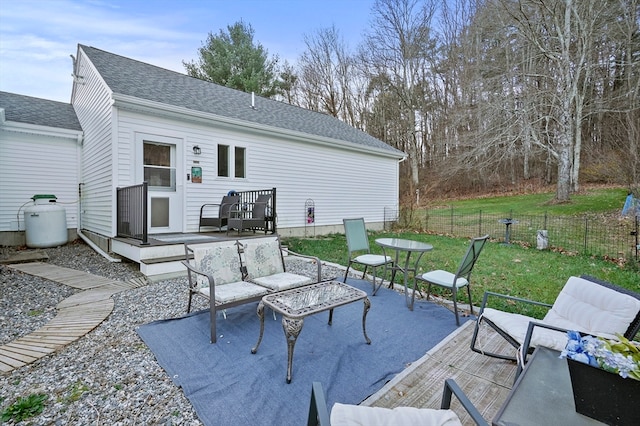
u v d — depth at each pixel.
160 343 2.78
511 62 13.58
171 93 7.24
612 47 13.06
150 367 2.41
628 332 1.95
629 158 8.72
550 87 12.71
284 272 3.99
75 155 8.23
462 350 2.73
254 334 3.01
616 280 4.88
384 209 11.93
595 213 10.21
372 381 2.27
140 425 1.79
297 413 1.91
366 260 4.48
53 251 7.00
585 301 2.26
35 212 7.14
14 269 5.35
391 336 3.01
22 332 3.04
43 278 4.85
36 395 2.04
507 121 12.32
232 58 17.42
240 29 18.22
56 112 8.66
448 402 1.39
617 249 6.90
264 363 2.47
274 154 8.57
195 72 17.66
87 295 4.07
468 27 16.53
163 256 5.04
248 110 8.79
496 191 18.38
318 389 1.26
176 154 6.79
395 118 21.95
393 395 2.09
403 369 2.44
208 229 7.30
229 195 7.33
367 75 21.44
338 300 2.63
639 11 11.93
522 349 1.95
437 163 19.97
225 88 9.90
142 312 3.54
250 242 3.87
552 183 17.67
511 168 18.33
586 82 13.66
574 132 14.55
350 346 2.79
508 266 5.80
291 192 9.00
